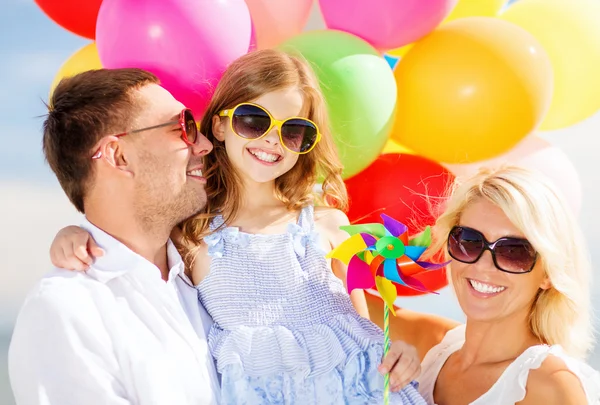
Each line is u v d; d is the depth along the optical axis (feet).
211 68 7.27
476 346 6.78
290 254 6.94
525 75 7.86
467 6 9.40
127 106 6.62
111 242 6.58
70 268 6.36
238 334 6.55
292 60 7.21
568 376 6.11
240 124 6.93
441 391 6.98
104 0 7.62
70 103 6.65
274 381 6.32
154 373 6.14
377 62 7.80
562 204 6.48
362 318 7.06
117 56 7.27
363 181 8.54
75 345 5.99
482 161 8.53
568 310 6.57
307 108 7.23
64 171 6.72
